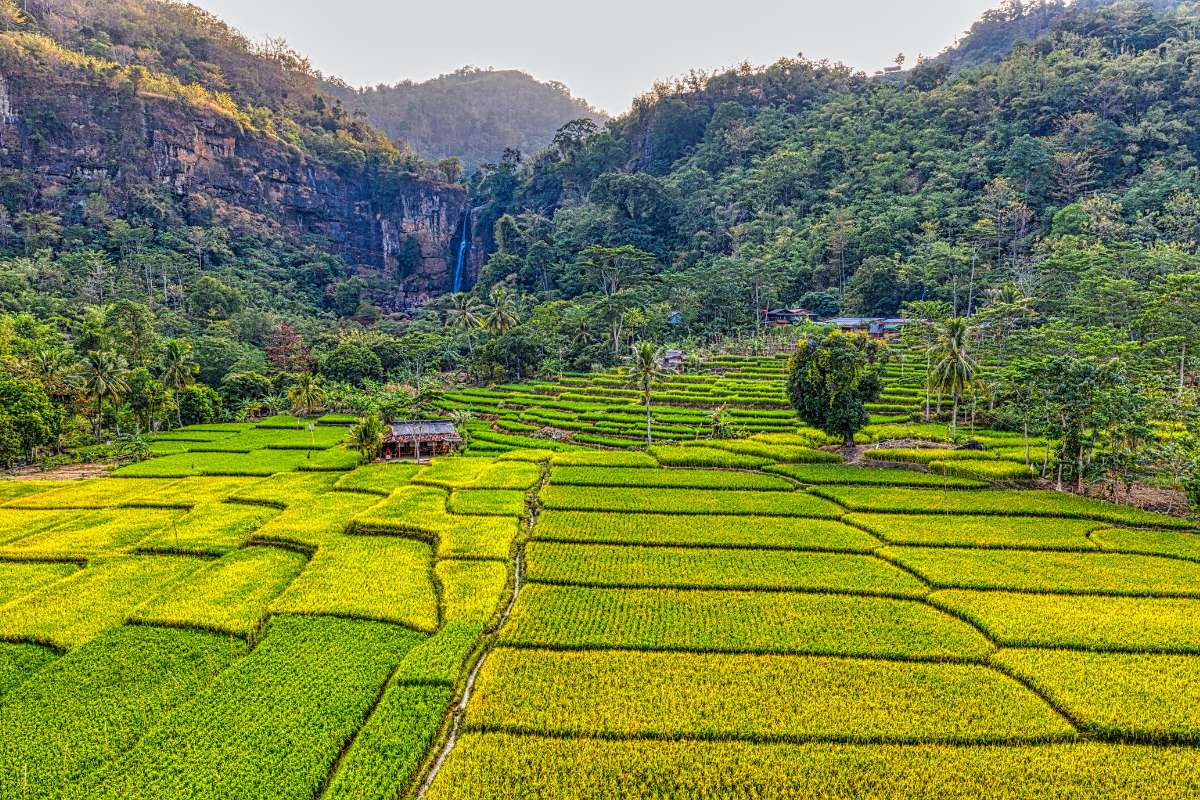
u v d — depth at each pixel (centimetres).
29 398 7644
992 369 8912
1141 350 7550
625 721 2452
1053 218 13388
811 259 15600
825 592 3597
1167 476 4859
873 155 17400
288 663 2903
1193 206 12425
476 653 3031
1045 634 3020
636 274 15925
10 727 2528
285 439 8844
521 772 2195
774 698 2589
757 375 10744
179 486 6203
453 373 13888
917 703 2547
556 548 4225
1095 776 2147
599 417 9012
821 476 5862
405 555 4191
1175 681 2650
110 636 3203
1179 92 16088
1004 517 4769
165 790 2172
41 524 5109
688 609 3369
